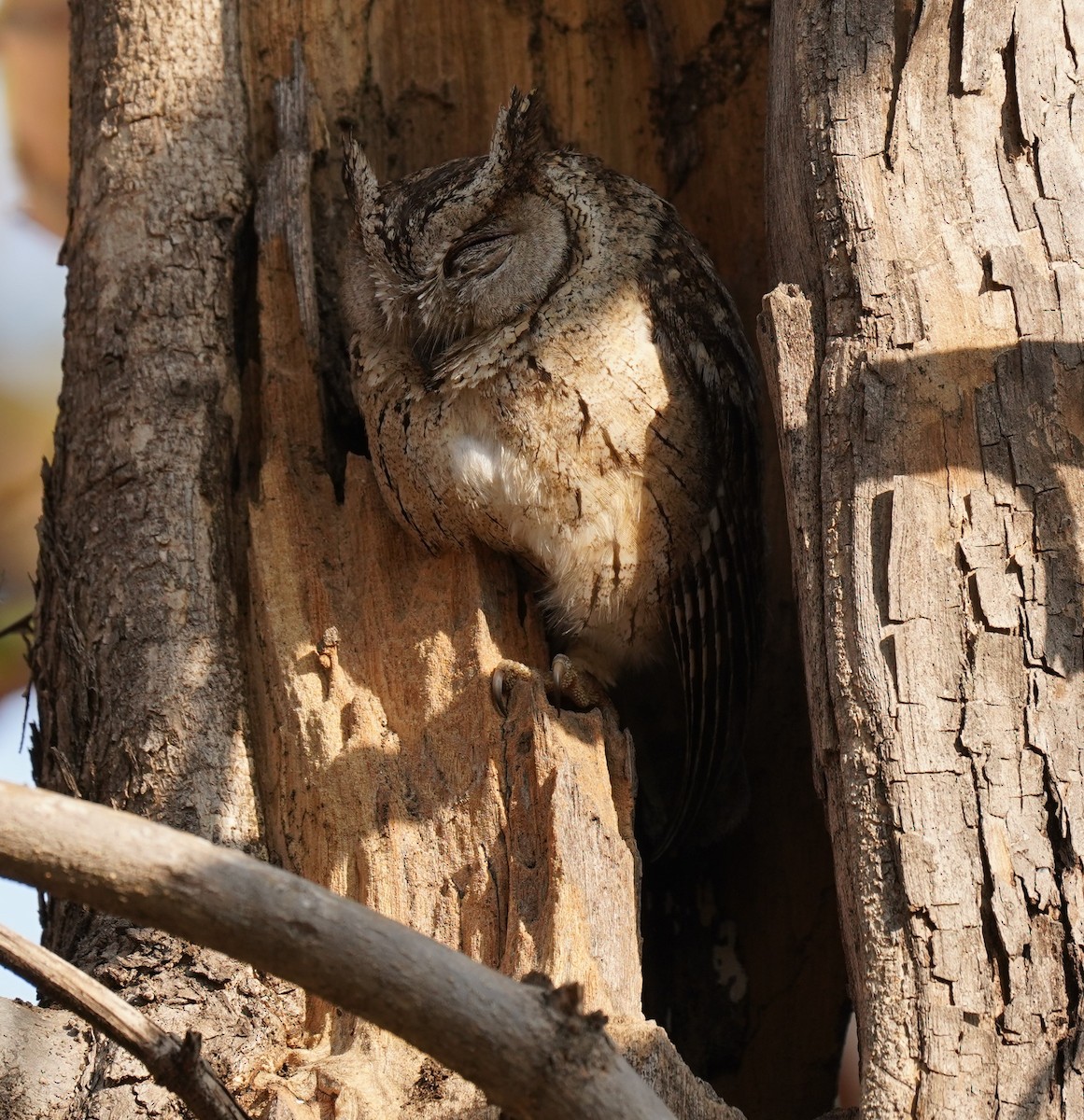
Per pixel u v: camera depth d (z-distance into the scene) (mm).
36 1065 5547
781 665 8734
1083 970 4805
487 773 6309
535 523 7156
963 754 5141
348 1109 5309
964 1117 4668
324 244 8211
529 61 9000
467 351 7168
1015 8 6223
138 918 3625
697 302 7578
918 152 6062
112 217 7637
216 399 7352
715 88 9016
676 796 8297
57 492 7359
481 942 5961
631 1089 3670
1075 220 5879
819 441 5820
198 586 6918
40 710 7008
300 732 6652
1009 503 5453
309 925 3619
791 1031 8070
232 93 7930
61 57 9281
